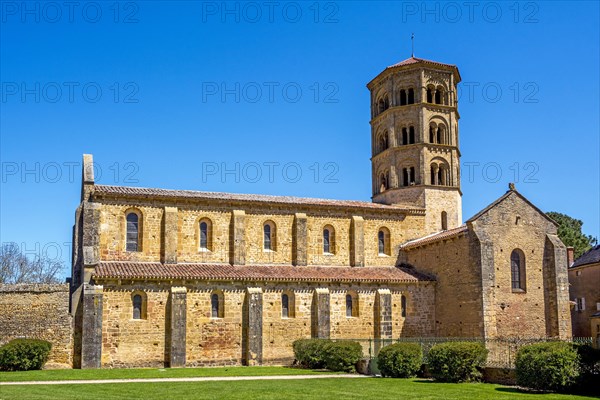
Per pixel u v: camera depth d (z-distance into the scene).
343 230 55.19
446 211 58.66
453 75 61.44
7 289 42.00
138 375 36.47
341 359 40.19
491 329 46.34
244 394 27.55
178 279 45.00
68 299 42.97
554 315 48.66
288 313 48.59
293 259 52.94
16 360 39.12
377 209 55.88
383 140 62.38
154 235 48.94
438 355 34.22
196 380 33.94
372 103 64.50
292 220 53.53
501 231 48.62
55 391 28.23
